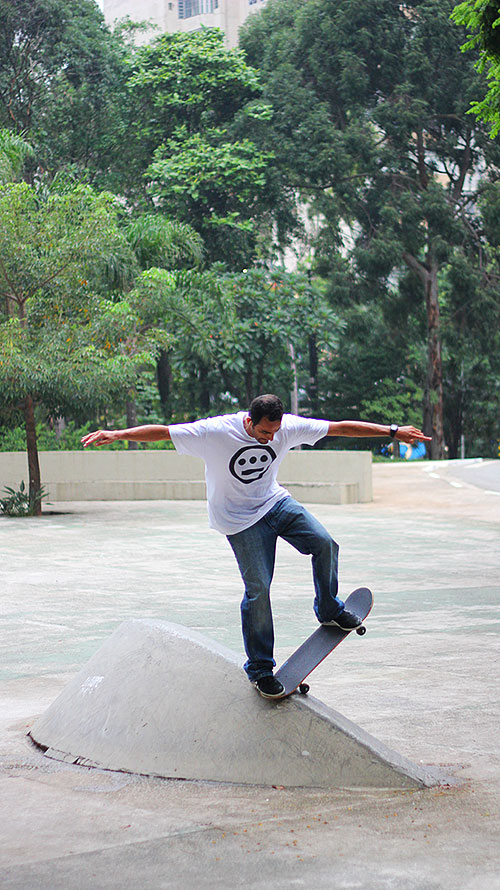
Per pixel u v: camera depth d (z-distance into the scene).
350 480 26.03
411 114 42.59
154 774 4.68
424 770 4.62
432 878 3.33
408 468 41.19
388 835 3.77
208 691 4.90
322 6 44.22
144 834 3.82
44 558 15.41
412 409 61.25
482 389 62.06
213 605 10.74
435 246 43.94
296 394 50.31
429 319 48.06
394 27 43.75
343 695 6.34
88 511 25.05
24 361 20.91
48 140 42.16
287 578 12.98
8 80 40.69
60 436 33.81
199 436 4.56
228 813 4.08
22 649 8.38
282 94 43.28
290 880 3.33
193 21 103.00
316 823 3.93
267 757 4.60
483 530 19.06
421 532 18.77
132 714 4.99
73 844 3.71
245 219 44.16
